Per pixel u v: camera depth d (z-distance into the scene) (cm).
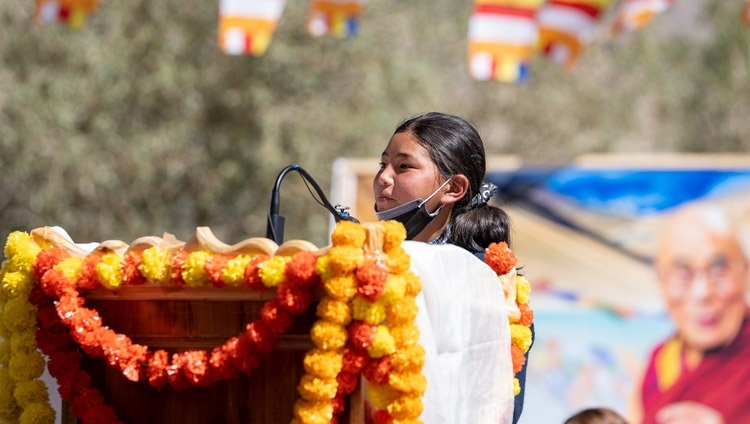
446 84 3086
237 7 1495
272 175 2795
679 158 1948
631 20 1700
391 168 795
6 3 2712
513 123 3167
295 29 2806
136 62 2778
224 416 643
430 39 3002
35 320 698
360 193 1953
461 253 673
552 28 1590
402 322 608
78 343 681
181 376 636
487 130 3127
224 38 1494
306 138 2805
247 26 1494
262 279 612
